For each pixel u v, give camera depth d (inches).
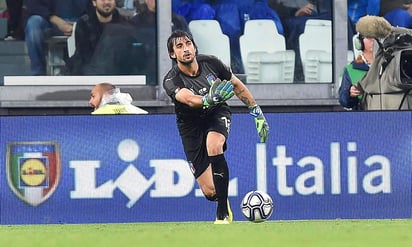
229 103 1659.7
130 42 1692.9
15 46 1665.8
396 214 1293.1
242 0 1732.3
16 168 1255.5
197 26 1717.5
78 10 1678.2
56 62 1678.2
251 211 1087.0
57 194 1259.8
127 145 1268.5
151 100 1695.4
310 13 1750.7
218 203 1047.0
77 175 1262.3
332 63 1759.4
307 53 1755.7
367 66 1592.0
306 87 1748.3
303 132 1280.8
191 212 1274.6
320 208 1283.2
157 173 1270.9
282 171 1278.3
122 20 1692.9
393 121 1291.8
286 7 1748.3
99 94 1473.9
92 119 1263.5
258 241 744.3
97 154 1264.8
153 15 1699.1
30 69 1672.0
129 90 1691.7
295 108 1742.1
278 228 931.3
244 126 1273.4
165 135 1270.9
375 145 1290.6
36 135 1256.8
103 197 1266.0
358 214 1289.4
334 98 1752.0
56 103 1673.2
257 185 1275.8
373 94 1521.9
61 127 1259.8
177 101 1051.9
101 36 1686.8
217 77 1074.7
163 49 1694.1
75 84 1683.1
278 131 1278.3
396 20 1749.5
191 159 1101.7
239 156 1270.9
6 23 1660.9
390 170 1294.3
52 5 1672.0
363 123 1289.4
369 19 1533.0
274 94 1736.0
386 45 1503.4
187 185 1272.1
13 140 1253.1
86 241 765.9
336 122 1284.4
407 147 1295.5
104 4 1680.6
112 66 1695.4
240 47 1733.5
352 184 1288.1
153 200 1269.7
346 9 1742.1
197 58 1073.5
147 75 1704.0
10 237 855.7
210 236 804.0
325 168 1284.4
